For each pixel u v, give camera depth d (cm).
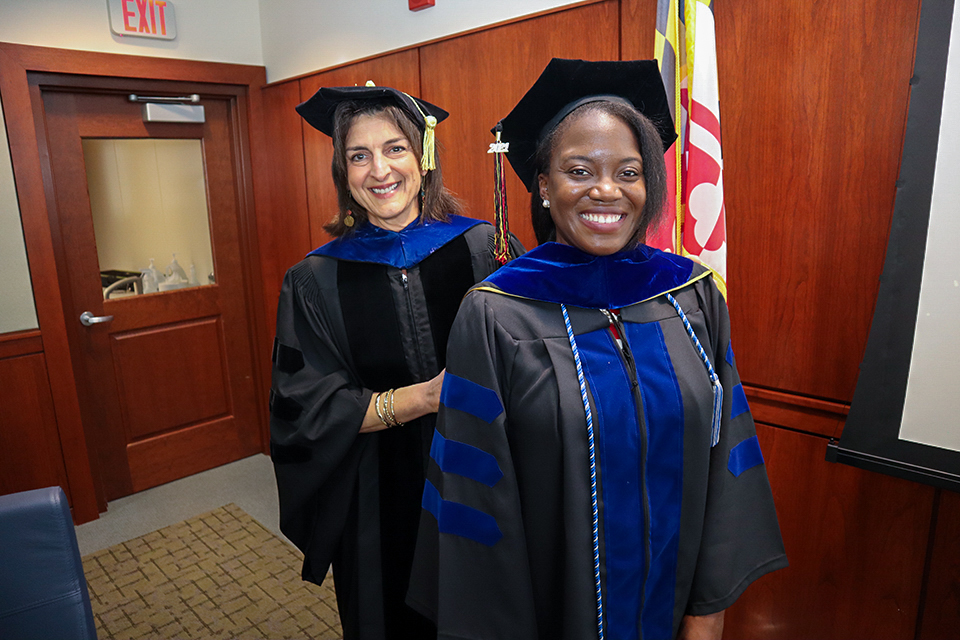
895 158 151
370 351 144
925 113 137
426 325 145
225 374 365
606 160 91
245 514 309
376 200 139
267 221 357
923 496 156
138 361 332
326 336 146
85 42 287
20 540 114
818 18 157
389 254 144
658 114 104
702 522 104
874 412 151
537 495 96
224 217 353
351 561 154
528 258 101
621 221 94
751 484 110
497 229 127
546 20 207
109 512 315
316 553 153
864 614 171
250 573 257
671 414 96
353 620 154
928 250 140
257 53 343
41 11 274
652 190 95
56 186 297
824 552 176
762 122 171
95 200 311
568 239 100
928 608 159
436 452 103
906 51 146
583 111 94
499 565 95
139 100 310
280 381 146
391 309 144
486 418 96
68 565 118
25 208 275
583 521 93
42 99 286
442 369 146
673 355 99
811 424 174
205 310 353
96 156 309
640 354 97
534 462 95
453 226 152
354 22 285
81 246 308
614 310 99
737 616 197
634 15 184
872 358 150
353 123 136
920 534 158
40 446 290
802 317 172
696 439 99
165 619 229
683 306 105
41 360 287
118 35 296
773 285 176
